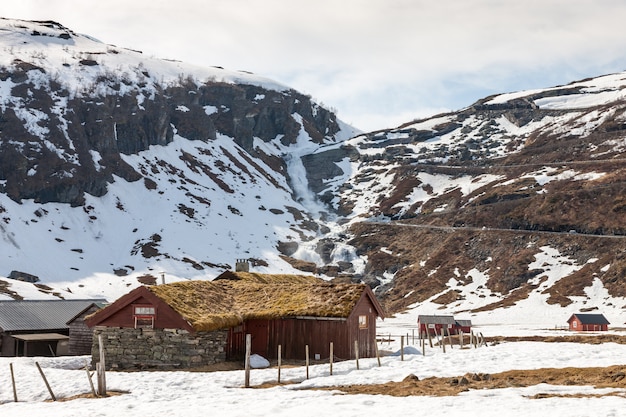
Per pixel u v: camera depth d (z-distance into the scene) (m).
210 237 190.88
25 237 170.00
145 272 162.75
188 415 25.50
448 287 155.12
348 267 180.12
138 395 31.16
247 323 49.28
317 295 49.56
